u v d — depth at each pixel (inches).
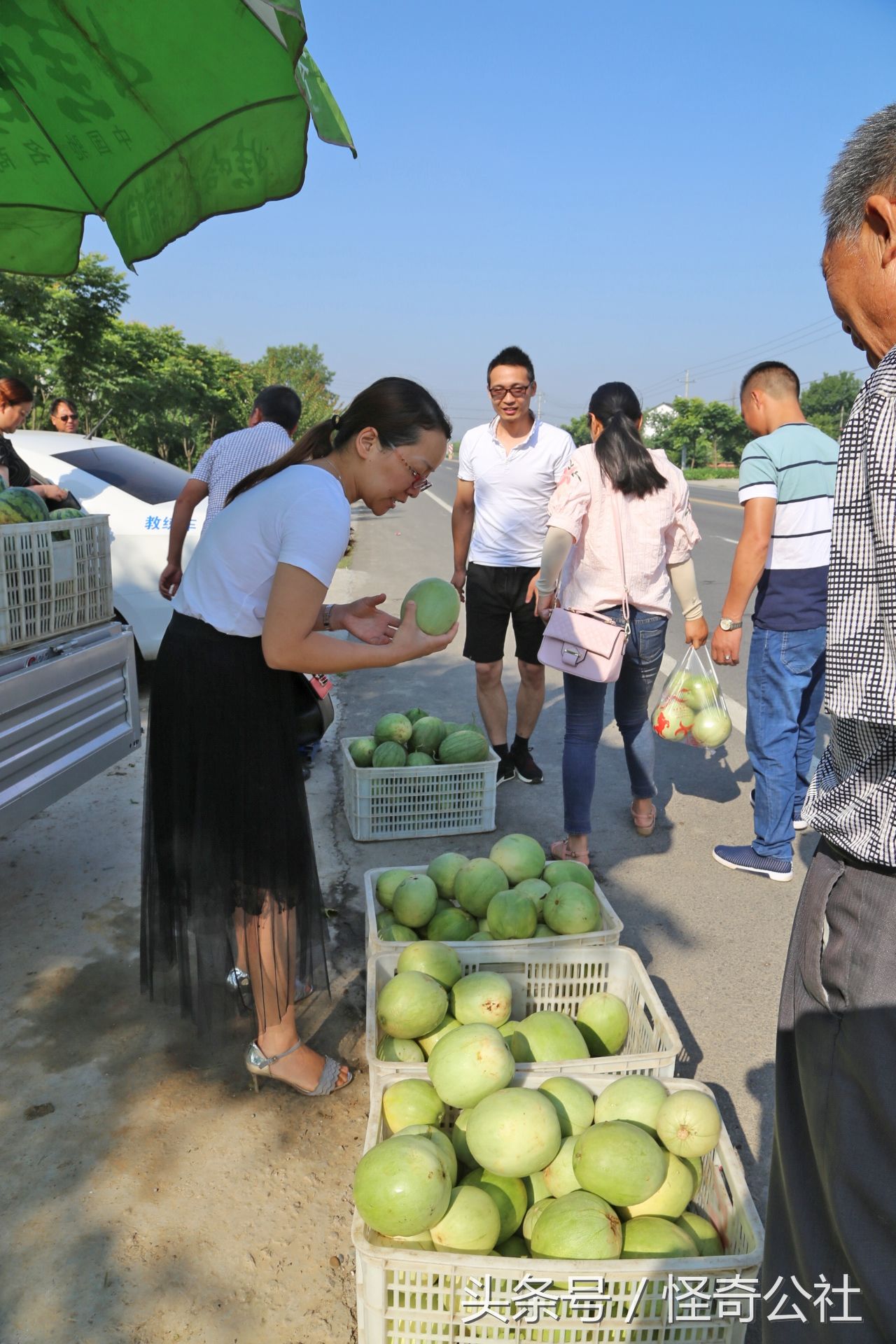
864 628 47.7
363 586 485.7
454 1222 75.5
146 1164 98.4
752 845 170.2
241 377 2062.0
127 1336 79.6
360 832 174.1
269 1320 81.6
